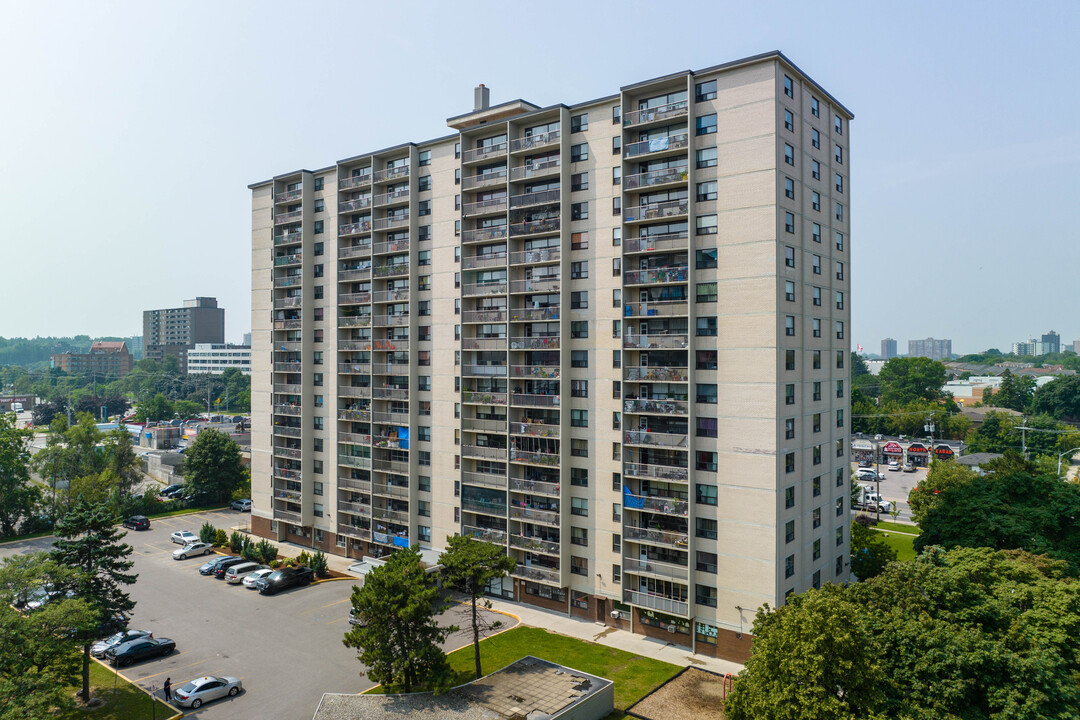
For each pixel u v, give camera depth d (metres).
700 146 48.69
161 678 44.91
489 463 61.25
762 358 45.78
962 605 35.94
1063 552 52.16
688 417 48.44
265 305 79.44
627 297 51.53
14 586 38.88
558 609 56.94
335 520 73.19
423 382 65.69
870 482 120.31
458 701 39.06
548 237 57.53
